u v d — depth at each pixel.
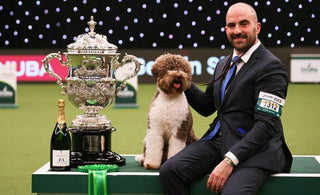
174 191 3.16
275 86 3.15
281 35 14.02
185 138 3.39
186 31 14.23
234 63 3.31
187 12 13.13
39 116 8.78
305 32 13.98
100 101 3.61
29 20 14.06
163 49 13.88
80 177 3.25
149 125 3.41
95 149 3.54
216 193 3.13
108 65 3.59
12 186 4.64
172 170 3.15
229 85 3.31
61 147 3.36
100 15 14.15
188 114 3.37
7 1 13.94
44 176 3.26
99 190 3.21
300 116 8.63
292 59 13.17
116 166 3.35
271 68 3.18
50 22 14.11
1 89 9.77
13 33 14.10
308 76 13.12
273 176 3.18
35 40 14.17
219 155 3.33
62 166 3.36
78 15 14.12
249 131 3.16
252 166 3.09
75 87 3.57
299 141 6.64
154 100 3.42
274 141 3.21
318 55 13.23
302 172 3.39
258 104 3.13
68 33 14.19
